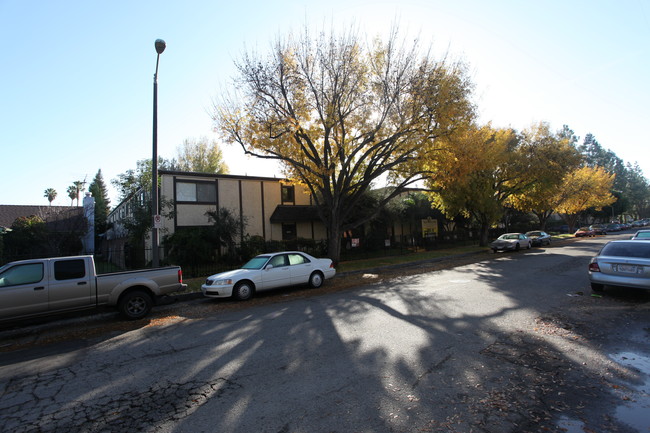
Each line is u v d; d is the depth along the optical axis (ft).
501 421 10.67
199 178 66.33
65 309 25.88
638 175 329.52
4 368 18.07
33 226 68.49
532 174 86.58
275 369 15.61
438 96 47.52
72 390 14.53
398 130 49.03
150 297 28.96
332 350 17.67
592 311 23.27
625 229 193.67
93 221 95.09
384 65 49.88
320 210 57.41
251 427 10.87
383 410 11.55
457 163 54.85
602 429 10.11
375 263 60.29
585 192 143.64
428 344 17.84
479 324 21.03
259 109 48.19
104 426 11.40
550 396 12.17
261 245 62.69
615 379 13.35
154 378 15.34
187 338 21.67
